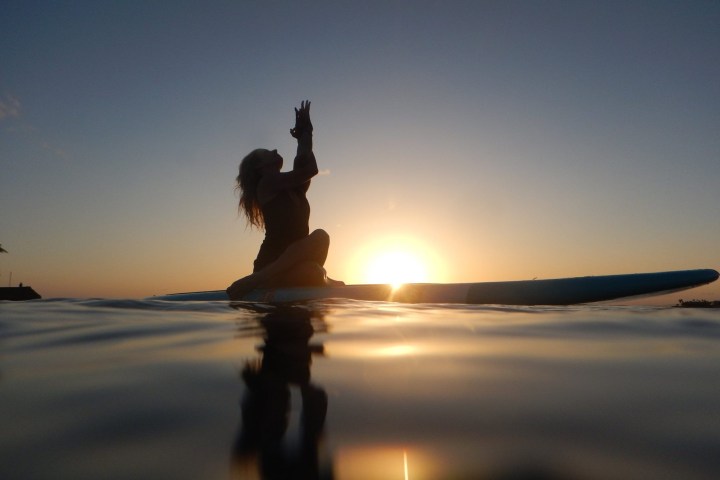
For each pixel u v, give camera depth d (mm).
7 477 565
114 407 822
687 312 2447
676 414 791
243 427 721
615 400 871
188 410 802
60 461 605
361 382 988
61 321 1995
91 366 1138
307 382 989
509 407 826
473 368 1121
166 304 2904
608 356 1271
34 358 1232
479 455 626
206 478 559
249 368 1115
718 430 718
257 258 4609
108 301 2984
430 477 565
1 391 922
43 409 810
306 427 724
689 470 584
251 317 2172
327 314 2322
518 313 2416
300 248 4375
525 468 587
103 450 638
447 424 740
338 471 579
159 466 592
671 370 1112
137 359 1217
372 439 678
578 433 705
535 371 1094
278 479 554
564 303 3945
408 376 1042
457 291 4039
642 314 2373
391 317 2188
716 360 1220
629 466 595
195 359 1212
